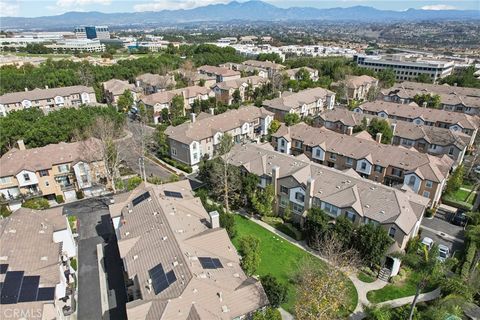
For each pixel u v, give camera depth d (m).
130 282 39.47
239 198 56.97
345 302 36.75
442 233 51.81
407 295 39.97
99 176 64.75
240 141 86.25
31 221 41.53
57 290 34.78
